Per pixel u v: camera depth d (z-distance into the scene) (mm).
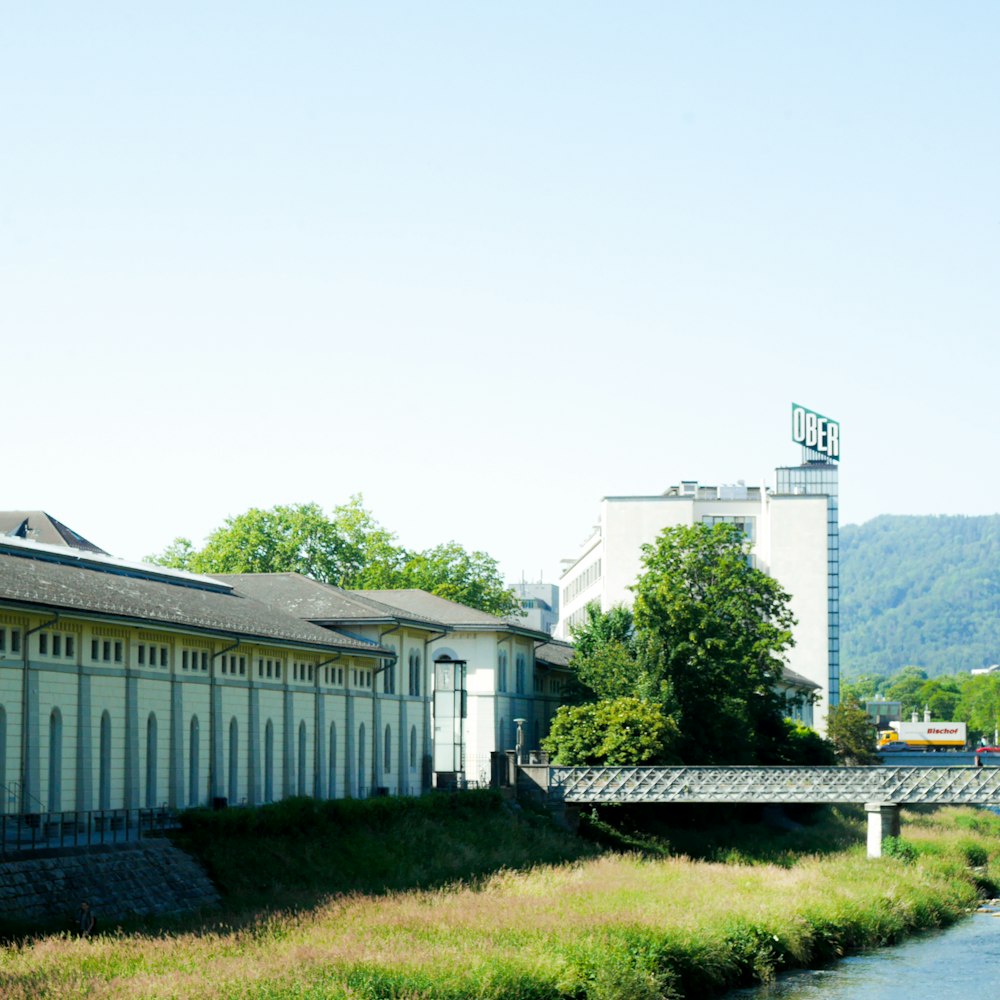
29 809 54062
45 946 41844
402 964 43312
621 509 165500
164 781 63625
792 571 167125
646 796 87938
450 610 108188
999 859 94875
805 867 79625
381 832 69562
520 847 77375
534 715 116938
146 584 70500
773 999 50875
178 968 40531
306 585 93125
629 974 47062
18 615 53906
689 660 103562
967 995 51812
